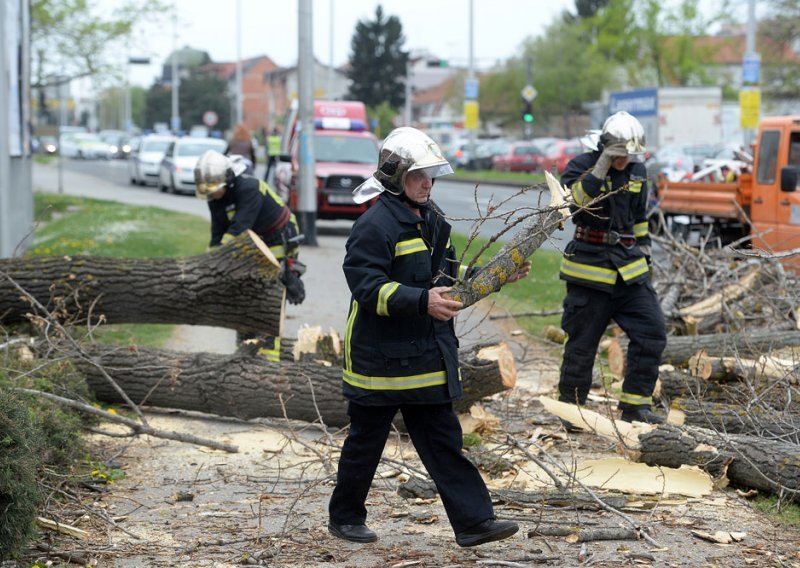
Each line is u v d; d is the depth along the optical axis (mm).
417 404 9109
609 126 13195
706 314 19109
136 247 33500
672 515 10469
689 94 66750
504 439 13477
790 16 72312
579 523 10141
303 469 11898
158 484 11836
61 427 11672
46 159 119750
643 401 13492
